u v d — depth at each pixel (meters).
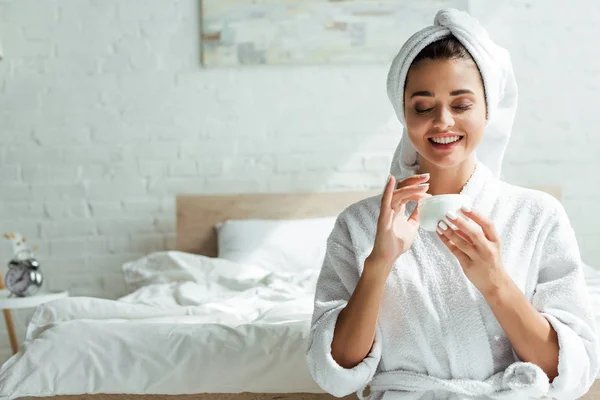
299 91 3.75
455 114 1.17
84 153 3.77
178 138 3.77
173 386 1.55
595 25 3.73
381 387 1.23
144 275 3.12
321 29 3.73
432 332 1.18
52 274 3.75
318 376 1.17
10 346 3.78
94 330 1.63
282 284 2.65
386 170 3.74
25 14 3.78
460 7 3.72
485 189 1.25
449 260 1.21
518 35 3.73
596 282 2.51
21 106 3.77
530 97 3.73
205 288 2.73
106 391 1.56
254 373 1.55
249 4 3.74
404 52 1.21
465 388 1.16
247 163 3.75
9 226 3.76
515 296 1.11
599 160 3.73
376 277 1.13
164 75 3.77
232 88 3.76
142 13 3.78
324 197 3.65
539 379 1.11
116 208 3.77
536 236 1.21
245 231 3.41
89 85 3.78
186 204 3.67
